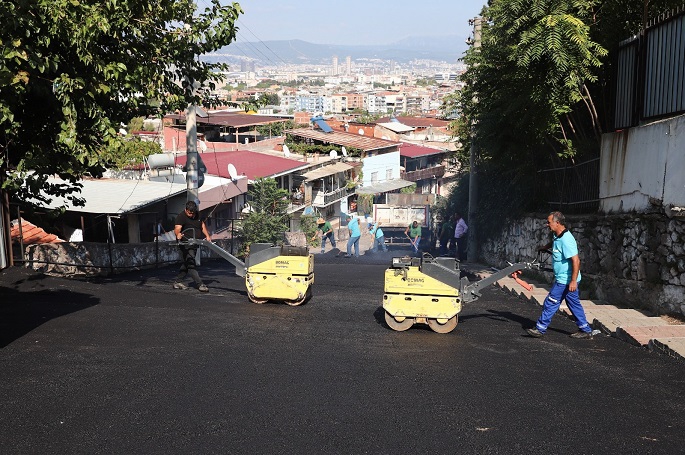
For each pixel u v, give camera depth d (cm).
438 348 821
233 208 3762
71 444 512
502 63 1658
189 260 1242
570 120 1623
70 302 1036
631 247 1083
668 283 961
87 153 1091
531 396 636
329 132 6925
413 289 897
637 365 746
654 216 996
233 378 674
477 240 2522
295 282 1078
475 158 2448
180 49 1231
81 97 1012
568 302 885
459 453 507
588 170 1416
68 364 708
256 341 830
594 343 856
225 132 6412
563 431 552
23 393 618
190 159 1850
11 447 505
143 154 3116
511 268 902
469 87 2325
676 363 754
